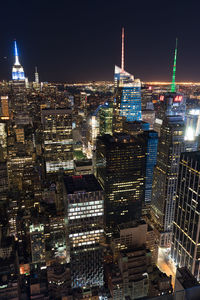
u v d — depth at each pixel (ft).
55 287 623.77
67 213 562.25
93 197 552.82
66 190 554.87
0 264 621.31
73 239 574.97
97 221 574.15
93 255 602.44
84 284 627.46
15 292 558.56
